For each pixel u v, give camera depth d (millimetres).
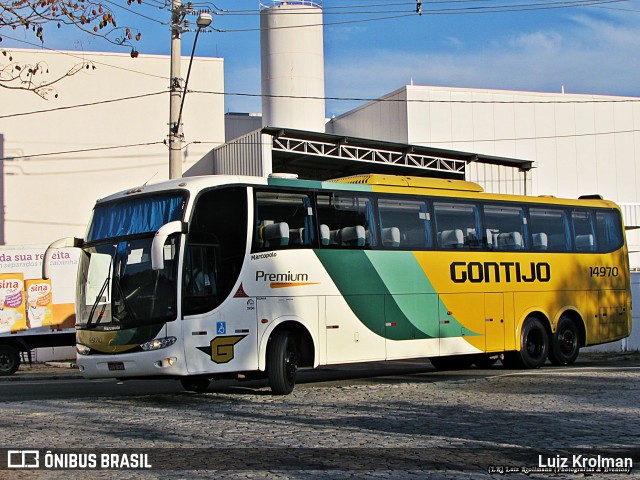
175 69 22438
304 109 37906
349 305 15273
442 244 17219
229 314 13422
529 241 19156
